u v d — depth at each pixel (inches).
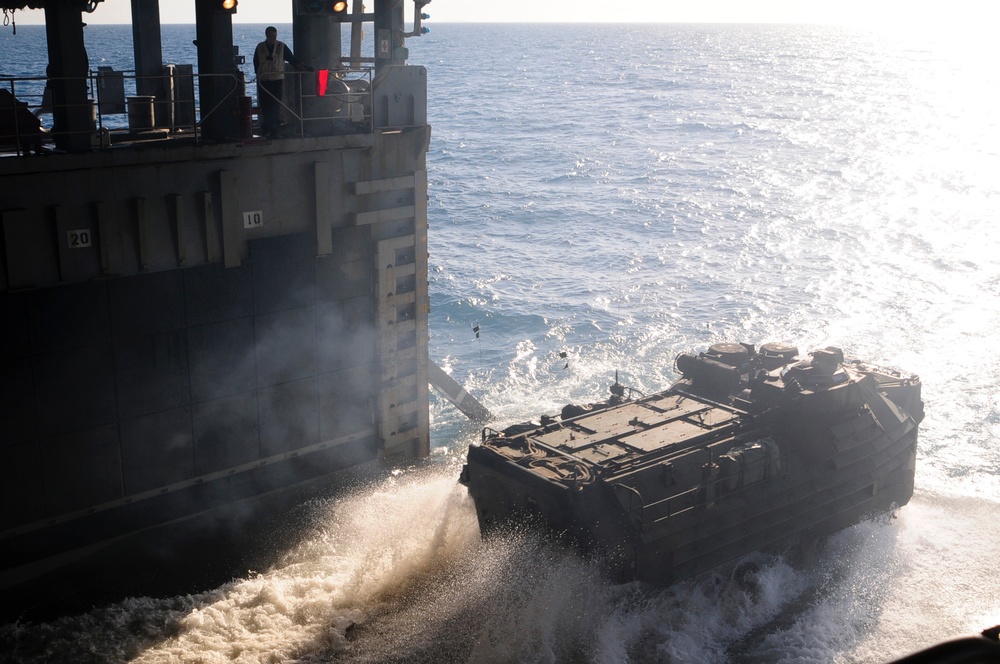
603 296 1211.9
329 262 641.0
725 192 1961.1
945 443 795.4
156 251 560.4
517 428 584.1
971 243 1472.7
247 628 539.2
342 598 556.1
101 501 572.7
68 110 545.3
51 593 561.6
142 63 692.7
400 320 690.8
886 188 1990.7
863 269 1333.7
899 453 626.8
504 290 1232.2
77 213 527.5
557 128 3139.8
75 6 534.6
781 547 589.3
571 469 517.7
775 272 1326.3
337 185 634.8
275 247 612.1
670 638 518.3
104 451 567.5
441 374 778.2
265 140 590.6
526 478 514.6
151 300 565.6
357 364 674.8
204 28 585.3
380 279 666.2
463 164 2340.1
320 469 674.8
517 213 1729.8
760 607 557.0
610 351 1021.2
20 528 544.1
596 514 497.4
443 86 4909.0
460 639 510.9
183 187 564.1
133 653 521.0
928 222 1632.6
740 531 540.1
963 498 703.7
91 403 555.8
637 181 2098.9
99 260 540.1
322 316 647.8
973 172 2188.7
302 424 656.4
